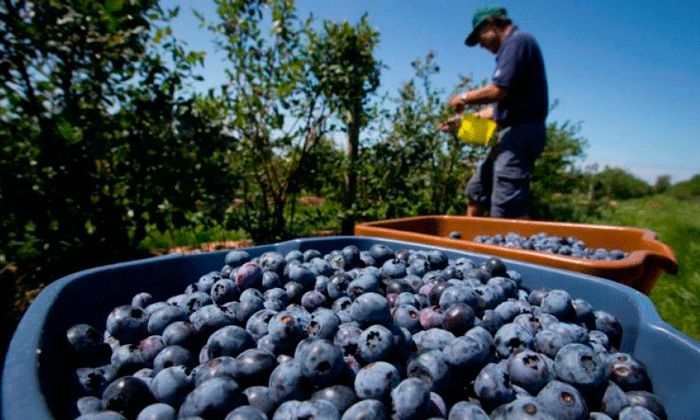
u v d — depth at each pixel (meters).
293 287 1.45
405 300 1.35
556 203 10.70
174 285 1.61
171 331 1.11
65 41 2.71
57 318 1.12
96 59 2.87
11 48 2.61
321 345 0.93
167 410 0.83
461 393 1.01
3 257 2.87
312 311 1.36
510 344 1.13
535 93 3.47
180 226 3.49
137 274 1.50
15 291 3.00
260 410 0.88
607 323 1.32
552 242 2.76
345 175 5.66
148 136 3.26
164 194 3.35
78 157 2.89
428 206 6.50
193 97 3.82
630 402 0.97
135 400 0.87
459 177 6.84
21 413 0.66
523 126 3.50
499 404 0.91
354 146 5.43
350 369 1.00
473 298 1.27
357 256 1.77
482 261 1.80
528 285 1.69
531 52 3.40
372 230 2.47
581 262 1.72
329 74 4.80
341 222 5.65
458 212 6.85
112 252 3.25
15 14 2.55
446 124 4.24
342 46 4.87
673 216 10.89
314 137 5.15
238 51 4.49
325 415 0.81
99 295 1.37
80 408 0.88
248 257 1.74
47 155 2.82
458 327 1.16
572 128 10.11
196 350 1.14
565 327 1.17
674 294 3.94
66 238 2.97
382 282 1.52
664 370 1.08
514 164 3.55
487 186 4.11
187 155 3.48
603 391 0.97
